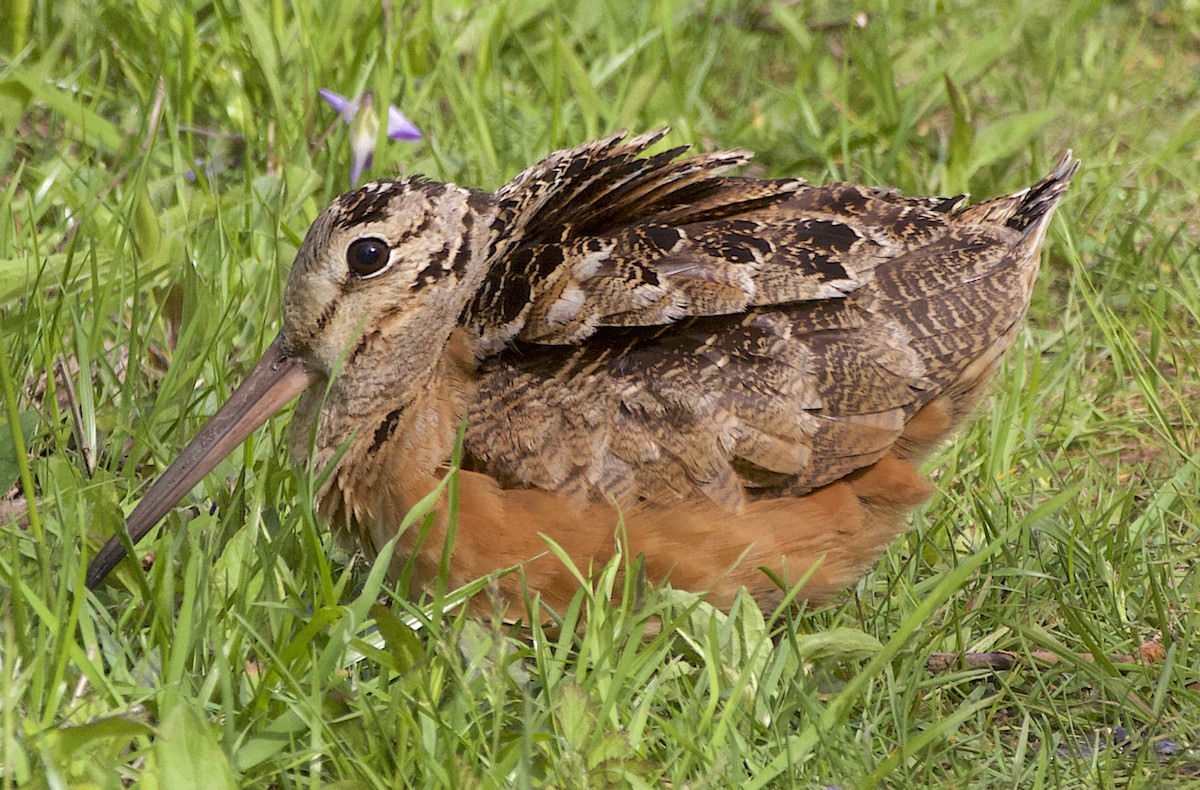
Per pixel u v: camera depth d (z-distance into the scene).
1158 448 10.25
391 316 8.08
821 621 8.30
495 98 13.03
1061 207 11.88
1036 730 7.51
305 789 6.52
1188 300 11.24
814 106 13.61
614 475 7.77
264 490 8.00
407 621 7.63
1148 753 7.17
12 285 9.41
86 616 6.84
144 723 6.12
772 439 7.89
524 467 7.78
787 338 7.98
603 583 7.40
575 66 12.16
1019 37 15.27
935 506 9.04
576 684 6.66
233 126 11.85
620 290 7.81
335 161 11.22
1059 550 8.59
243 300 10.01
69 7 12.45
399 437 7.98
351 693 6.89
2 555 7.29
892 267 8.33
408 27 12.90
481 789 6.28
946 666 7.87
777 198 8.68
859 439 8.05
